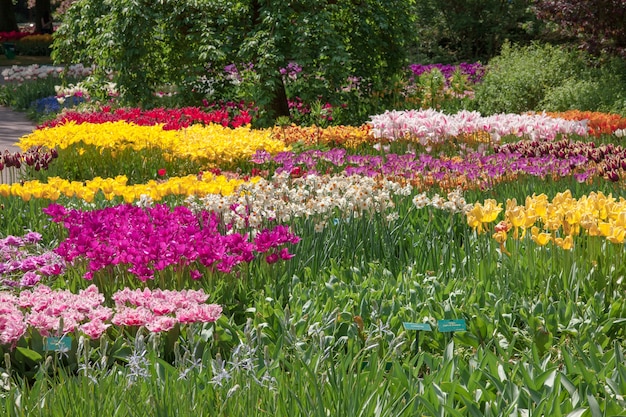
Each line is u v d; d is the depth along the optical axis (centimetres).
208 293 500
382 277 553
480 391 355
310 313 473
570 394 354
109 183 727
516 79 1816
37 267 558
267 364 357
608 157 840
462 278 554
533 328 463
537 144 955
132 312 422
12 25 5066
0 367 418
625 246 542
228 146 1012
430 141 1127
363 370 388
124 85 1673
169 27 1652
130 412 322
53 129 1070
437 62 3222
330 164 984
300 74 1619
